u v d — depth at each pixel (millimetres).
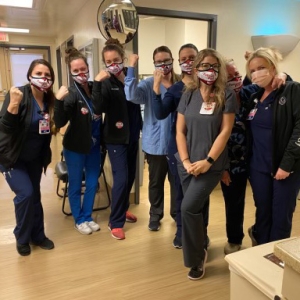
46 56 8492
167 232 2869
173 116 2395
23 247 2467
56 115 2361
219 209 3375
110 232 2863
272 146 1933
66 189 3225
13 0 4234
